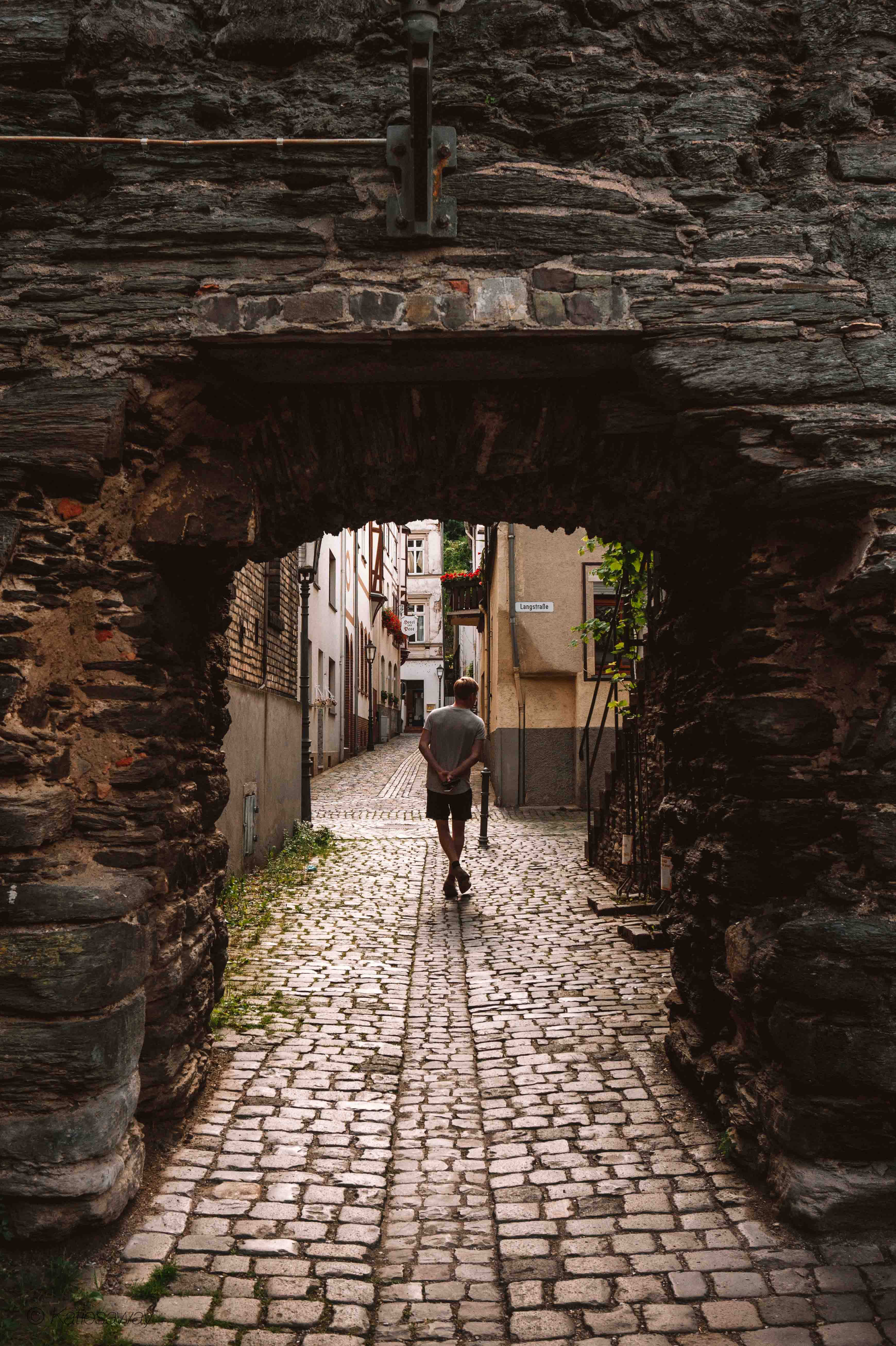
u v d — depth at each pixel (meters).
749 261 3.32
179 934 3.60
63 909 2.87
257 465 3.71
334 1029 4.84
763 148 3.50
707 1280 2.76
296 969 5.93
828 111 3.48
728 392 3.21
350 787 20.25
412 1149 3.59
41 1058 2.79
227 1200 3.16
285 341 3.23
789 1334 2.54
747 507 3.44
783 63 3.56
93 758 3.23
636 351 3.34
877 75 3.53
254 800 9.50
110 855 3.18
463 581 21.69
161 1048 3.38
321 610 21.72
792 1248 2.91
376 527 33.75
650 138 3.41
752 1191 3.24
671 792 4.74
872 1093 3.01
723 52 3.54
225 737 8.34
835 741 3.35
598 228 3.31
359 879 9.32
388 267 3.28
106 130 3.41
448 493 4.09
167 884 3.40
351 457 3.76
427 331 3.21
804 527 3.37
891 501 3.18
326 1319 2.59
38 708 3.09
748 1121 3.37
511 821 14.79
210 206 3.30
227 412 3.56
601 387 3.54
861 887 3.15
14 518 3.12
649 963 6.13
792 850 3.34
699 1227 3.03
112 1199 2.85
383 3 3.45
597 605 16.44
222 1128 3.68
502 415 3.63
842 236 3.37
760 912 3.43
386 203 3.28
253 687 9.59
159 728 3.31
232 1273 2.78
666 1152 3.53
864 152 3.44
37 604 3.13
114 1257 2.83
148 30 3.44
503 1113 3.90
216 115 3.38
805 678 3.40
